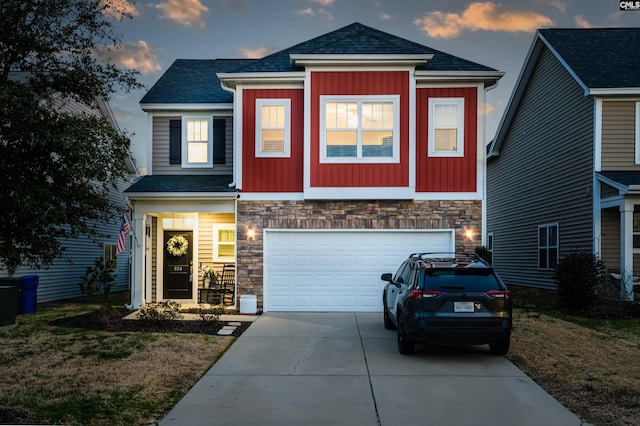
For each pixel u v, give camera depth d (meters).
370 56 13.89
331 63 14.12
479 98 14.38
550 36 19.53
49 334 10.96
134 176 20.31
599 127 16.22
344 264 14.56
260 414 6.32
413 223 14.38
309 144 14.28
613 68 17.11
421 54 13.88
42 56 7.77
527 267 21.94
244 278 14.56
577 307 14.47
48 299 17.95
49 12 7.55
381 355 9.41
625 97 16.19
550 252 19.73
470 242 14.30
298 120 14.62
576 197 17.55
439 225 14.34
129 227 14.72
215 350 9.67
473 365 8.69
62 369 8.23
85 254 20.52
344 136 14.31
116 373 8.03
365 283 14.52
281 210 14.57
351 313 14.23
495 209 26.05
